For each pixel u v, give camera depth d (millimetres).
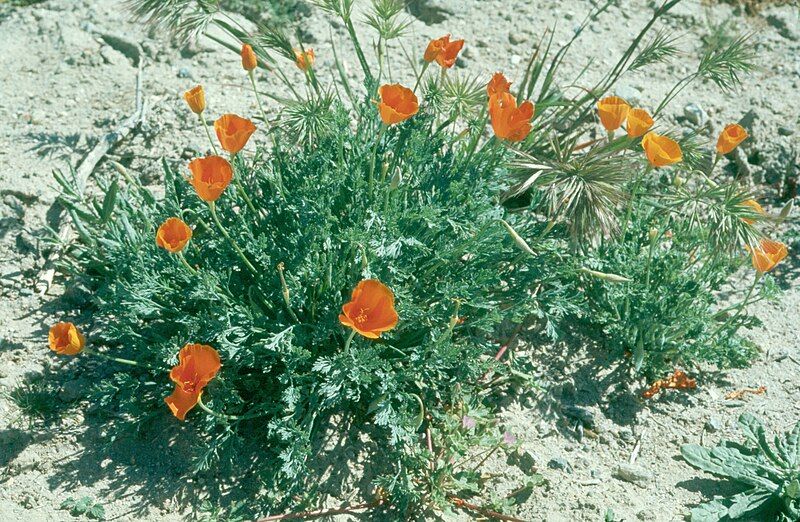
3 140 1038
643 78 1201
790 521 745
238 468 771
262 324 771
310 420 753
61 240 906
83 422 795
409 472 768
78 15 1221
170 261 806
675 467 806
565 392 867
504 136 755
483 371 794
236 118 713
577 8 1301
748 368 894
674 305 877
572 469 798
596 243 937
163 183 1010
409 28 1237
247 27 1213
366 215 804
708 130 1136
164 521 731
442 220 795
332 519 744
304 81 1137
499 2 1299
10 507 729
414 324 816
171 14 916
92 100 1109
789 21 1315
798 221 1054
